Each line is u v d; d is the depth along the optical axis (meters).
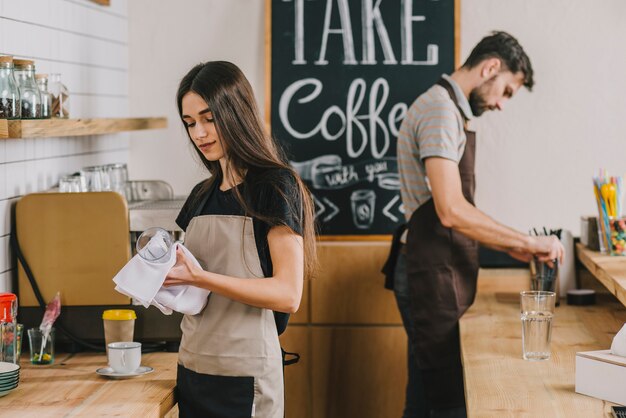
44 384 2.20
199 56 3.69
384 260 3.58
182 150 3.73
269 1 3.62
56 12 2.93
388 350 3.61
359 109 3.62
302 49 3.62
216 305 2.12
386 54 3.60
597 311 2.95
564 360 2.27
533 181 3.61
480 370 2.18
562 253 3.00
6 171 2.54
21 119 2.36
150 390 2.14
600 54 3.54
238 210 2.09
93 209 2.51
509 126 3.60
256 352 2.09
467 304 2.97
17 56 2.63
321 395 3.64
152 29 3.69
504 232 2.89
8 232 2.55
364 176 3.64
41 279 2.53
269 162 2.08
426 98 2.95
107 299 2.52
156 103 3.71
